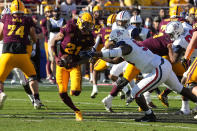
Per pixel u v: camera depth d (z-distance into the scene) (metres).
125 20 25.48
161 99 26.94
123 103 29.39
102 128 19.17
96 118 22.39
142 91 20.98
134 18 29.86
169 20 27.70
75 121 21.17
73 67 21.61
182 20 27.88
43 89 37.91
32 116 22.84
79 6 50.00
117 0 51.00
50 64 42.91
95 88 31.72
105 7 47.72
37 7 48.00
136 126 19.80
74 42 21.42
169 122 21.20
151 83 20.78
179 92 21.41
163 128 19.30
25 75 24.83
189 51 21.53
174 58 23.17
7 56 23.31
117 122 21.00
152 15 50.62
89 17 21.20
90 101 30.16
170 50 23.17
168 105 27.22
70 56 21.53
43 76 48.28
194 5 46.44
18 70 26.41
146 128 19.27
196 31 21.34
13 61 23.48
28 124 20.00
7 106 26.92
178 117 23.03
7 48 23.39
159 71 20.66
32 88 25.41
